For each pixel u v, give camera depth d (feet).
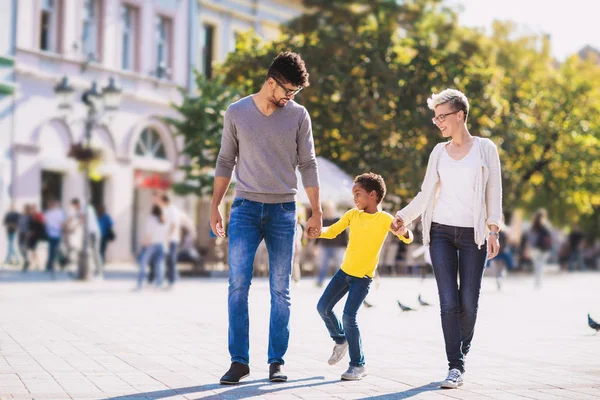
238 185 27.94
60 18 122.62
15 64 115.03
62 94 95.71
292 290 80.28
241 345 27.35
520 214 194.49
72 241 107.24
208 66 149.89
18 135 115.65
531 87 146.00
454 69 121.90
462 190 28.63
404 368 31.37
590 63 152.76
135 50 135.33
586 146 147.33
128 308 56.65
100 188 129.18
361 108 116.37
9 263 113.91
